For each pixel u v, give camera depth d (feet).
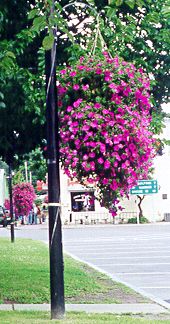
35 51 42.24
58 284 34.50
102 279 55.83
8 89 39.47
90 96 28.43
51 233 34.22
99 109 28.12
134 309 41.24
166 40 41.16
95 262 74.02
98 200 29.48
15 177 187.01
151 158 29.19
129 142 28.04
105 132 27.84
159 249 89.86
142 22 40.73
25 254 75.10
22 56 42.19
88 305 42.27
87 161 28.04
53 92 33.24
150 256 80.18
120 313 39.63
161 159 184.55
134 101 28.68
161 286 53.98
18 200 164.14
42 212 195.11
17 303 42.80
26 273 56.13
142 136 28.14
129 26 38.17
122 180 28.50
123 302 43.68
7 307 41.22
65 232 137.80
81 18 40.78
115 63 28.53
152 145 29.66
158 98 43.91
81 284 50.93
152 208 182.09
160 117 42.68
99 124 27.84
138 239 110.22
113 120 27.94
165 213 183.21
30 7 41.11
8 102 40.24
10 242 97.55
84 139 27.94
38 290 46.98
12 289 47.39
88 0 30.45
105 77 28.25
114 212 29.50
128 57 40.81
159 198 184.03
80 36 40.86
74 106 28.14
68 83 28.94
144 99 28.99
